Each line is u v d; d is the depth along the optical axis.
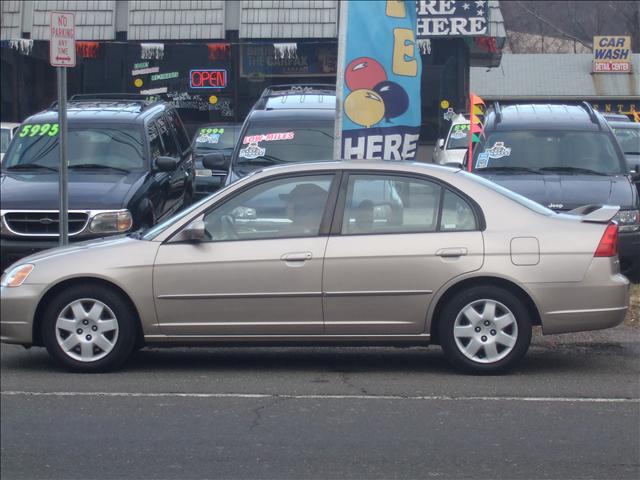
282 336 7.38
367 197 7.41
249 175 7.56
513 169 11.31
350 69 9.24
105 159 12.04
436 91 21.88
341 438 6.01
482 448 5.82
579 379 7.42
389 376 7.57
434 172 7.45
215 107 22.27
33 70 23.09
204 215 7.46
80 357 7.54
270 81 22.17
